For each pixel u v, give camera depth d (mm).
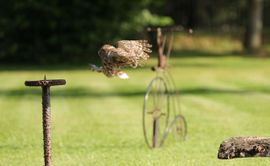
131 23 74000
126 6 73750
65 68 66812
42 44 73562
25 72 62000
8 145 26688
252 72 61125
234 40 105438
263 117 33969
